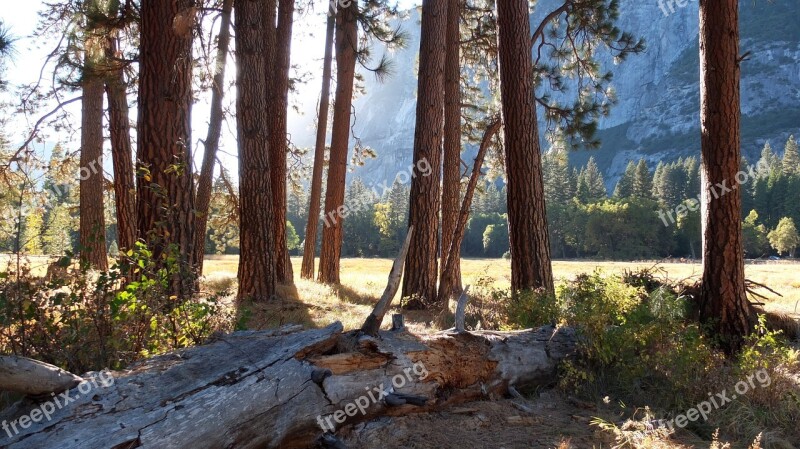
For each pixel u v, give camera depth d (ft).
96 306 13.79
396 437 12.41
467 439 12.51
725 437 13.48
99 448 8.42
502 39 28.45
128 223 43.91
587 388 16.31
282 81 49.98
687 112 635.66
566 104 52.49
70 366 12.98
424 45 37.14
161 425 9.16
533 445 12.20
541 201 27.91
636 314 19.12
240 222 34.76
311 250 63.87
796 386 15.93
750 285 25.12
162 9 21.44
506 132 28.27
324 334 12.76
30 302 13.28
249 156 34.81
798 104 599.98
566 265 123.95
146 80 21.44
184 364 10.96
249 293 34.06
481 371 15.20
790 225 208.74
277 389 10.96
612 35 49.39
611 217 214.69
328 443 11.64
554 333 17.83
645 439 12.51
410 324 26.68
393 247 278.46
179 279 16.31
